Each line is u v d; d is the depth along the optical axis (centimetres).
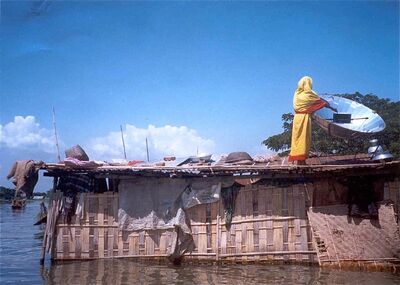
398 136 2027
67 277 1069
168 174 1220
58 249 1225
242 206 1197
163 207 1224
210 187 1206
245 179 1228
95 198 1243
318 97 1148
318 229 1127
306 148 1144
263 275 1064
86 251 1225
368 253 1082
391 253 1070
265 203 1185
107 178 1250
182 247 1207
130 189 1239
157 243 1220
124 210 1230
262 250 1168
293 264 1149
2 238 2125
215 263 1186
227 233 1196
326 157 1326
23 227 2827
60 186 1263
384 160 1170
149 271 1121
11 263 1298
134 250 1224
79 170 1191
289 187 1177
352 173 1124
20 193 1182
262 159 1355
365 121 1215
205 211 1217
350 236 1102
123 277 1061
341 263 1087
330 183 1150
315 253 1138
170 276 1068
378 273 1053
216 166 1157
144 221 1228
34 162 1173
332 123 1180
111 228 1234
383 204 1095
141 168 1166
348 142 1952
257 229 1179
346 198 1141
